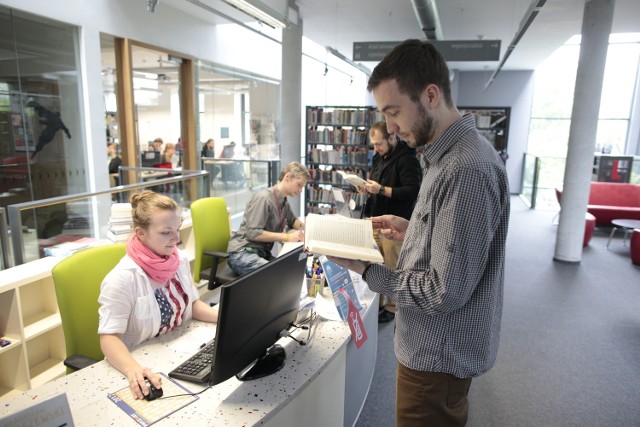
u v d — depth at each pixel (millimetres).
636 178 7508
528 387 2639
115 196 3961
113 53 5105
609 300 4062
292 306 1513
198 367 1395
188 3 5645
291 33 5852
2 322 2291
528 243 6199
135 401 1248
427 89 1062
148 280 1626
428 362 1178
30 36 4102
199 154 6652
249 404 1240
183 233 3834
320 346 1592
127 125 5289
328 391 1620
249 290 1197
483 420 2328
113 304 1525
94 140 4758
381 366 2867
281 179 3281
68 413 924
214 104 7023
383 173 3430
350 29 6789
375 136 3391
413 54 1059
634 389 2621
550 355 3027
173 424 1149
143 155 5648
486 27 6430
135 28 5184
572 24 6039
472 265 1021
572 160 5039
